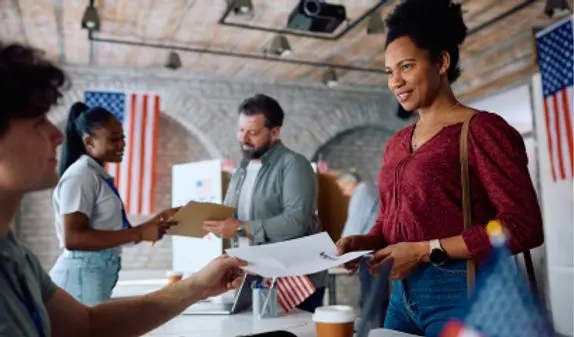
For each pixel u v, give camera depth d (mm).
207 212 2092
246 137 2385
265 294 1708
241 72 6316
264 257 1282
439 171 1259
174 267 3164
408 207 1300
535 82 4922
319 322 1135
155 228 2002
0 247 737
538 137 4855
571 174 4203
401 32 1330
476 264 1156
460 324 699
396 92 1359
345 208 3129
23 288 763
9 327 681
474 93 5930
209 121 6301
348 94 6883
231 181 2578
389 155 1463
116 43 5309
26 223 5781
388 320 1396
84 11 4555
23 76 735
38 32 5012
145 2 4418
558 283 4484
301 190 2277
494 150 1209
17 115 733
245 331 1453
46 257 5812
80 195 1922
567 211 4426
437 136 1297
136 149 5367
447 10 1333
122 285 2908
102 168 2094
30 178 755
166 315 1162
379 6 4387
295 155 2367
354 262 1349
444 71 1347
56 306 1009
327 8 4207
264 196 2338
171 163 6336
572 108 4203
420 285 1257
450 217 1247
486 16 4828
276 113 2408
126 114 5402
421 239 1274
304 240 1357
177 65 5367
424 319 1255
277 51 4914
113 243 1920
